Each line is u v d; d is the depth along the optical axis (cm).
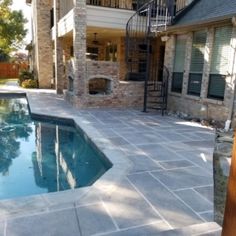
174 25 965
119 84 1111
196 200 366
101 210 331
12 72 2920
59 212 322
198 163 514
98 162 598
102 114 986
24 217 309
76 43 1052
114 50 1611
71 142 779
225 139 388
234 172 117
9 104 1354
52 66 1850
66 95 1270
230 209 120
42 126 944
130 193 379
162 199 366
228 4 872
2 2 2506
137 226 302
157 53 1382
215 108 857
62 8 1421
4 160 639
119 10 1178
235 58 773
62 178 537
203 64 910
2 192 475
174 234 197
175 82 1073
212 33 857
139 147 605
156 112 1070
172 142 659
